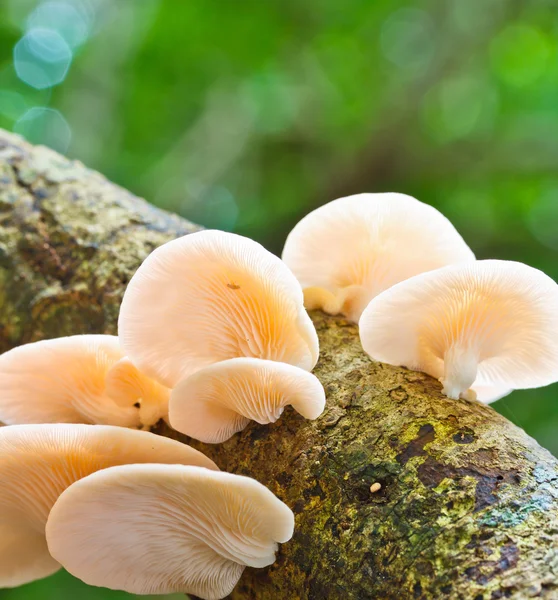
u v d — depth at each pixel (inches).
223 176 52.0
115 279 23.6
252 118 52.7
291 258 23.3
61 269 24.0
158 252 21.0
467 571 19.8
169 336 21.5
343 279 23.1
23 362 21.9
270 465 21.2
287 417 21.4
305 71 54.7
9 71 53.7
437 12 50.3
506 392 23.1
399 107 49.5
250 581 21.1
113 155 53.4
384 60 54.8
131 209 24.5
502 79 54.7
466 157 49.4
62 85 53.4
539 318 21.4
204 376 20.6
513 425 21.1
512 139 49.8
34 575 22.5
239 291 21.1
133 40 52.7
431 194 51.0
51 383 22.1
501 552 19.9
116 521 20.5
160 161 54.5
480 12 49.1
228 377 20.6
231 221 53.4
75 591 34.1
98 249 24.0
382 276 22.9
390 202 22.5
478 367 22.5
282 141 51.8
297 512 20.9
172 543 20.8
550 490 20.3
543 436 39.8
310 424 21.2
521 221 49.4
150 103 55.6
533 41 53.7
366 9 53.7
